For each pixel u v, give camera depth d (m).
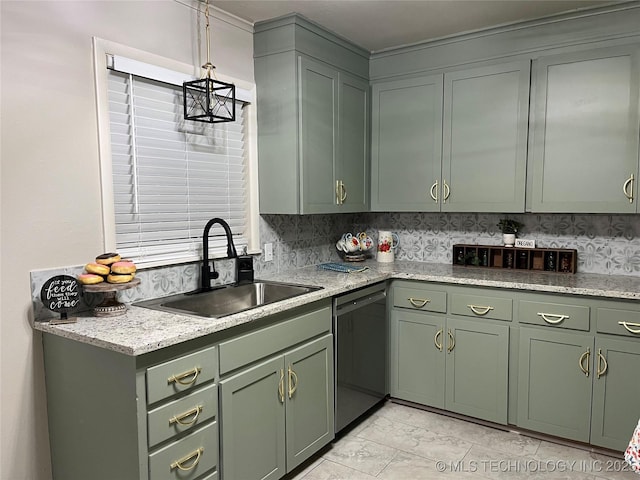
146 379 1.57
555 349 2.54
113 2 2.05
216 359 1.83
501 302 2.66
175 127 2.37
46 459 1.91
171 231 2.39
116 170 2.12
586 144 2.61
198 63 2.44
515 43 2.79
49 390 1.87
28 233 1.81
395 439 2.64
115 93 2.10
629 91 2.49
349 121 3.08
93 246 2.01
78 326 1.75
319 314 2.40
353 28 2.82
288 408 2.20
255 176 2.82
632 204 2.52
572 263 2.90
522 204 2.81
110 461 1.67
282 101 2.69
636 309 2.32
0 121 1.72
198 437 1.77
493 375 2.71
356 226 3.79
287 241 3.12
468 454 2.48
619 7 2.49
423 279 2.89
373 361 2.88
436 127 3.06
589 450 2.52
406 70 3.15
